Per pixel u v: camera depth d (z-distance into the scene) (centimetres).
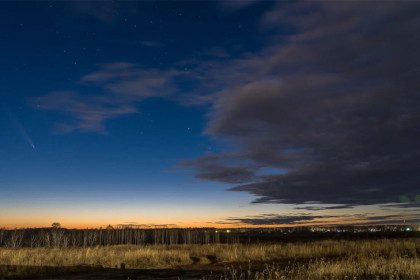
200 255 3086
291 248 3397
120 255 2783
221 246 4112
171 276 1983
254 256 2950
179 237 7500
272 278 1623
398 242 3888
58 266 2298
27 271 2097
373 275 1555
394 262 1723
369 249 3278
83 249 3472
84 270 2227
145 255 2806
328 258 2855
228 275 1931
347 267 1680
